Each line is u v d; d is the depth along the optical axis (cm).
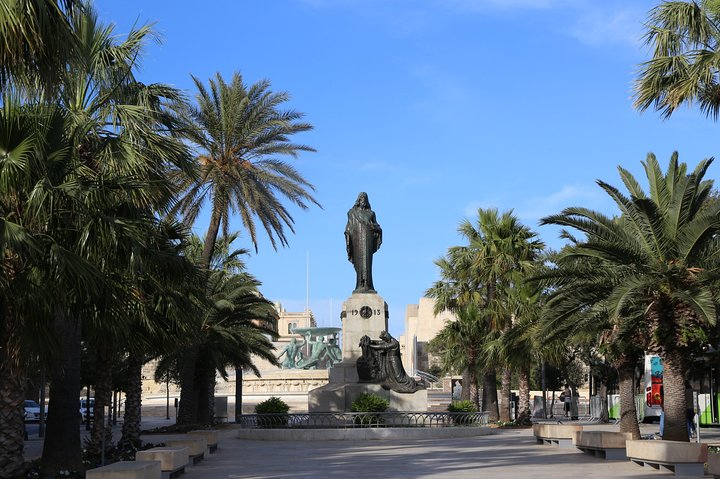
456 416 3716
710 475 1844
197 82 3509
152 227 1988
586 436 2411
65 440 1986
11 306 1586
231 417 6631
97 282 1612
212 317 3966
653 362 4128
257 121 3572
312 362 8406
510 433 3816
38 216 1598
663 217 2173
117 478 1512
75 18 1309
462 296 4609
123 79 2177
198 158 3541
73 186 1683
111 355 2216
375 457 2444
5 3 1127
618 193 2230
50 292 1585
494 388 4672
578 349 5003
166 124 2427
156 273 2019
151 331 2125
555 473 1895
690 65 1994
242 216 3606
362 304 3959
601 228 2217
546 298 2394
